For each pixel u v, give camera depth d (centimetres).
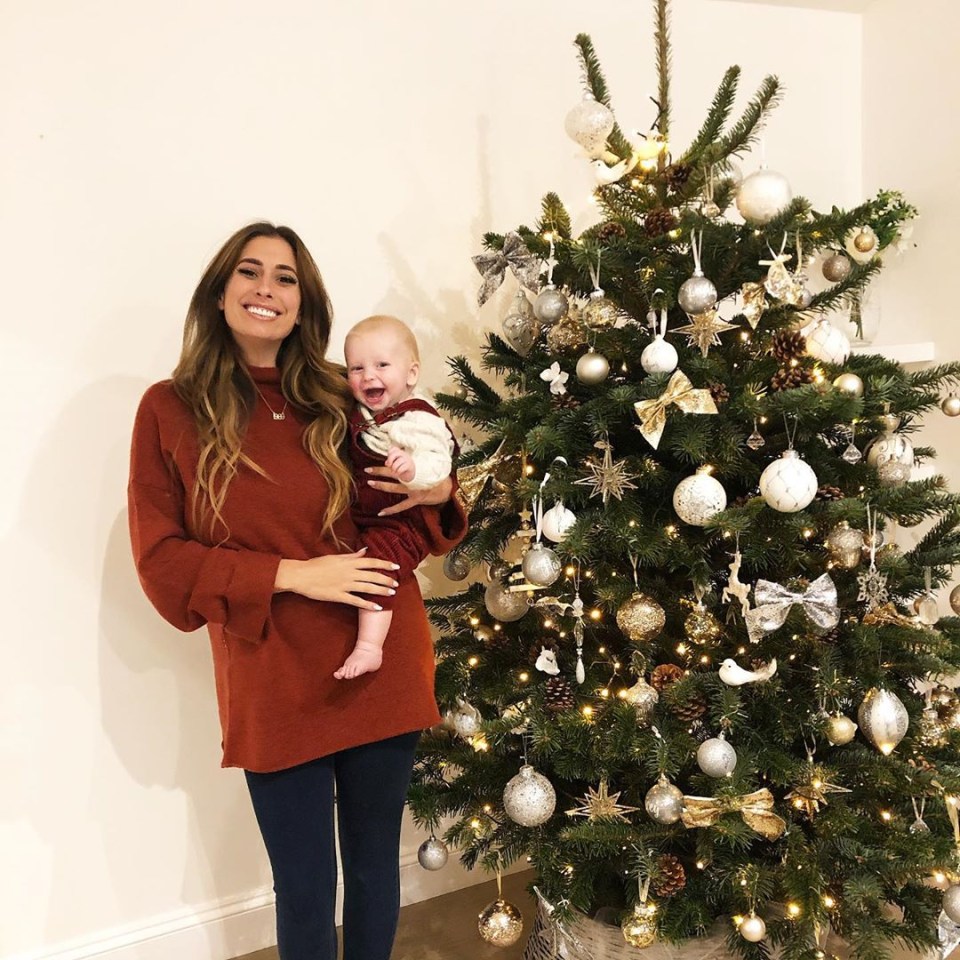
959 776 154
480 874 241
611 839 154
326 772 153
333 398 159
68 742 194
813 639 164
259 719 145
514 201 232
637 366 173
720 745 149
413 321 223
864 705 155
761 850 168
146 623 199
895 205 254
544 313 171
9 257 180
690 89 249
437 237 224
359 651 149
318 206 209
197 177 195
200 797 208
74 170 184
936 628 179
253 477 149
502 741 174
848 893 142
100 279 188
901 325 264
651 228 162
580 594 179
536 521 161
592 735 160
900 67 257
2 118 177
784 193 155
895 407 169
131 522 148
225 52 196
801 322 166
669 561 164
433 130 220
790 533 155
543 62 231
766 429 169
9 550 185
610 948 171
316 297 163
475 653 191
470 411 190
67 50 181
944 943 158
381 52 212
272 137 202
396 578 158
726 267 161
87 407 189
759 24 256
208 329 155
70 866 197
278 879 151
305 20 203
